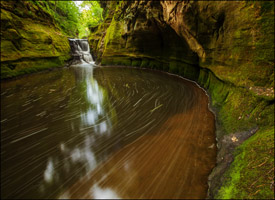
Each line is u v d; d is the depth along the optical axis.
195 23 5.79
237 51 3.75
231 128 3.03
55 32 17.70
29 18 13.50
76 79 10.09
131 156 2.87
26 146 3.44
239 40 3.60
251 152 2.17
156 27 9.84
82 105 5.65
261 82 2.99
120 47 14.95
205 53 6.03
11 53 10.30
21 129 4.16
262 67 2.99
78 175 2.55
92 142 3.44
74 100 6.18
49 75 11.56
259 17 2.92
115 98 6.25
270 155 1.90
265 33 2.86
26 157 3.09
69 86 8.32
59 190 2.31
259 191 1.64
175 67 9.71
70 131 3.96
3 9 10.75
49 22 17.20
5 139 3.75
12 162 2.98
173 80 8.33
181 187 2.16
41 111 5.24
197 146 2.94
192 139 3.16
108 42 16.02
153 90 6.93
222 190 1.97
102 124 4.23
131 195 2.12
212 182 2.16
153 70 11.78
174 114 4.39
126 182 2.33
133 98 6.10
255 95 2.93
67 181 2.45
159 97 5.98
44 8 17.39
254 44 3.14
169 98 5.73
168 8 7.14
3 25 10.18
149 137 3.42
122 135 3.61
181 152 2.83
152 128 3.79
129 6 12.41
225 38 4.29
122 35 13.95
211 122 3.69
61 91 7.43
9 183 2.50
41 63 13.09
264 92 2.81
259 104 2.78
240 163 2.16
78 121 4.47
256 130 2.57
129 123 4.16
